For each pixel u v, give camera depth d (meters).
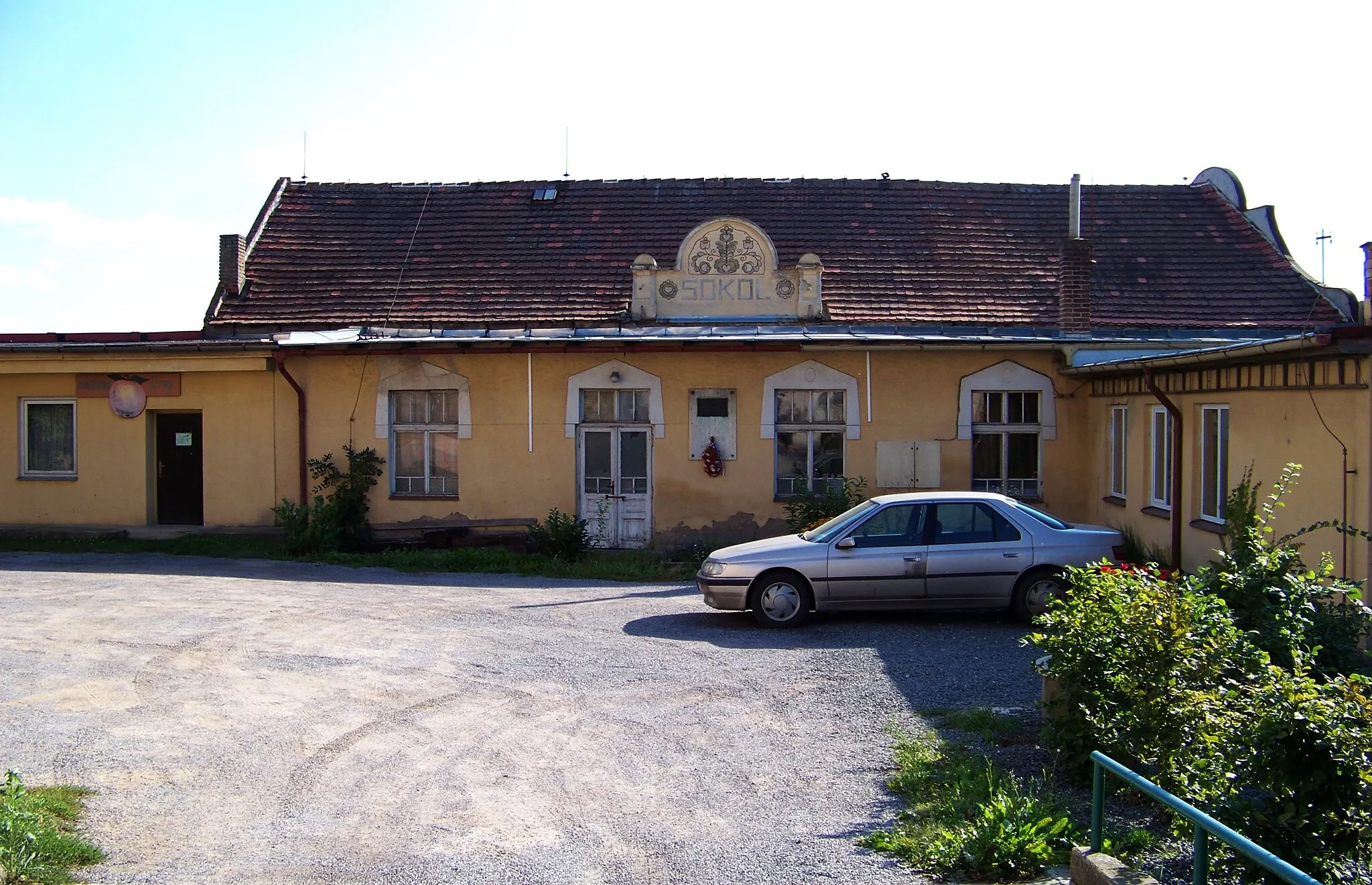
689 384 18.16
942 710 8.61
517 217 21.78
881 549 12.15
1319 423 10.50
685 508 18.19
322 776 7.21
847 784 7.05
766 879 5.62
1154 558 14.73
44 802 6.45
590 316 19.06
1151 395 15.08
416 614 12.84
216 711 8.68
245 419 18.80
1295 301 19.36
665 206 21.81
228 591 14.30
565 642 11.28
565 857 5.92
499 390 18.34
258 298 20.11
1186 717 6.17
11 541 18.53
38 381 19.27
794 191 22.08
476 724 8.38
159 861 5.86
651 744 7.90
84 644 10.91
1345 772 5.00
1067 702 6.89
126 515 19.19
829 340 17.30
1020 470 18.12
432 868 5.79
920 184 22.27
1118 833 5.97
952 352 17.91
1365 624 7.48
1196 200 22.08
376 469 18.42
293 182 22.89
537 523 18.12
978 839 5.78
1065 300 18.03
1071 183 18.12
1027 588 12.11
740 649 10.95
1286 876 3.91
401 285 20.19
